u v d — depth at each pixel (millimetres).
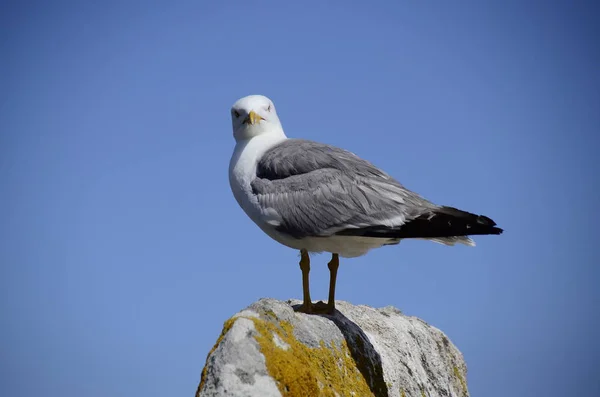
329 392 7496
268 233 9367
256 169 9523
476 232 8328
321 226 8875
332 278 9219
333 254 9281
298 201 9008
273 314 7699
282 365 6969
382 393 8633
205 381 6805
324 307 9156
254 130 9984
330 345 8117
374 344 9258
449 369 11172
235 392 6648
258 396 6672
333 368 7871
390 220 8727
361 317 10000
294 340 7598
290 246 9367
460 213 8531
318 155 9312
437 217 8547
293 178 9172
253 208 9297
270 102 10281
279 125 10359
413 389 9602
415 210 8750
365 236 8781
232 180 9664
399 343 9977
